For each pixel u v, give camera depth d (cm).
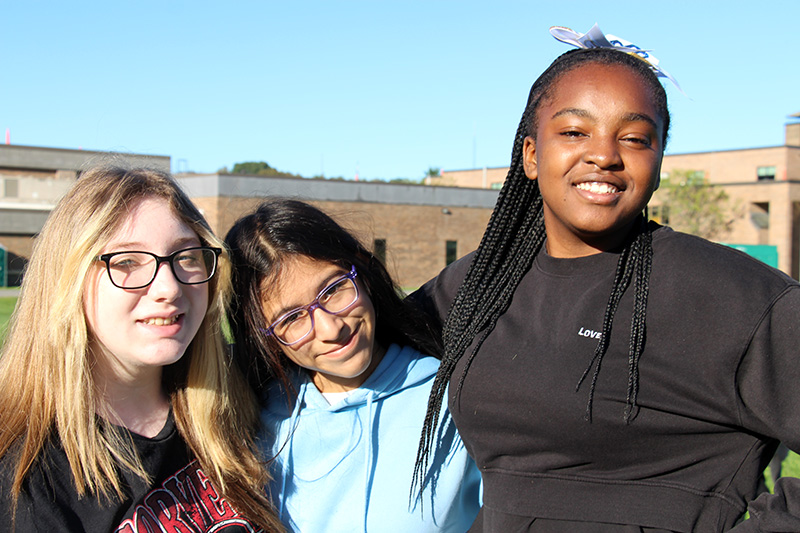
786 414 162
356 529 235
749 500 177
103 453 197
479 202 3706
